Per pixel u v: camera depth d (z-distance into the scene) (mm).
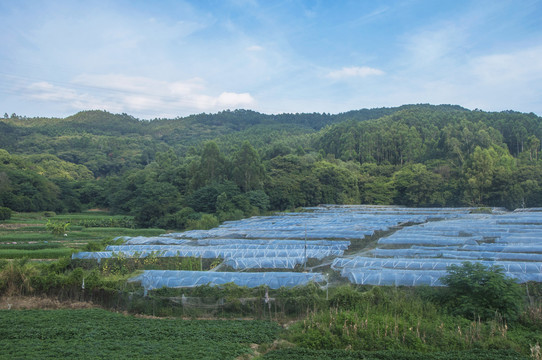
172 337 26109
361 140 172625
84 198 141625
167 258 49000
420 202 126562
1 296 37062
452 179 126125
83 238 82188
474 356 21891
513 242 51094
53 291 37469
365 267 39531
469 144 141000
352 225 72625
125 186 132375
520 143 150375
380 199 132000
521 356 21938
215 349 23562
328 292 32000
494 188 115875
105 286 35938
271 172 133875
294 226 74062
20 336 26266
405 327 24969
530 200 105438
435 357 21984
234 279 35594
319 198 127812
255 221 92062
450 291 29391
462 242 51438
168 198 111625
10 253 60188
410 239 53969
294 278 34938
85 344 24578
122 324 29156
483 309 26578
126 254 49344
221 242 60750
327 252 48125
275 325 28594
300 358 22078
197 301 32281
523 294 29453
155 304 33031
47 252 61188
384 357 22250
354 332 25031
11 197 114375
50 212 118750
